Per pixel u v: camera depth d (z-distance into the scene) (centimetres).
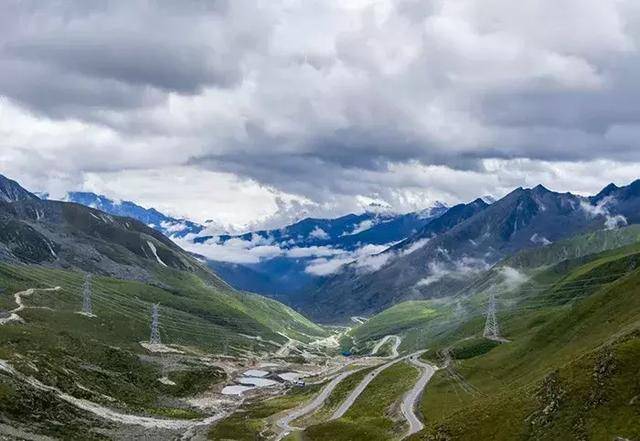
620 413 11631
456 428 14412
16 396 18962
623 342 13188
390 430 19012
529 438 12638
